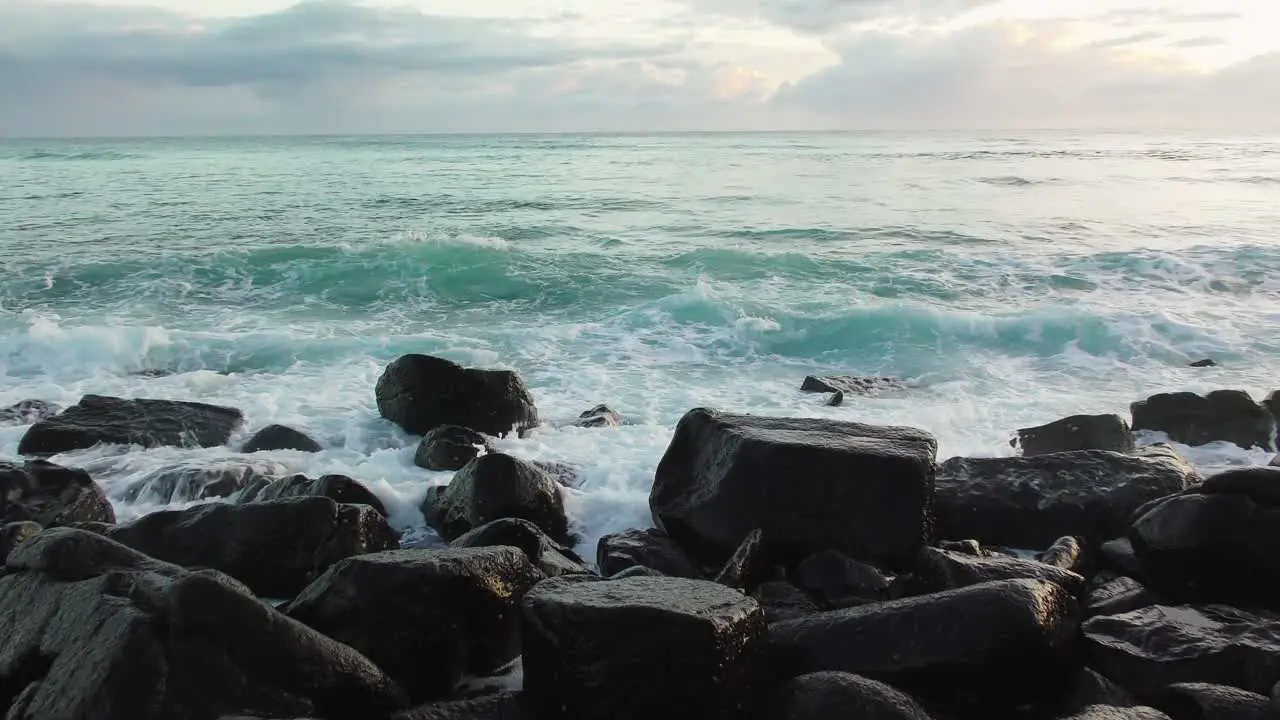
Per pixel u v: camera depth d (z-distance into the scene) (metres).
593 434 8.93
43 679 3.84
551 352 12.97
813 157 56.75
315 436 9.02
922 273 17.44
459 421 9.07
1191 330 13.31
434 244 19.00
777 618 5.08
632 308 15.26
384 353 12.66
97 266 17.00
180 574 4.43
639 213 26.66
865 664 4.28
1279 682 4.09
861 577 5.44
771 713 3.99
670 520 6.22
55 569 4.40
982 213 26.08
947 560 5.16
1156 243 20.14
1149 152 61.91
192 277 16.91
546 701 4.08
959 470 6.99
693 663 3.83
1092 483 6.70
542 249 19.56
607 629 3.91
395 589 4.48
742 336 13.80
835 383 11.31
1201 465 8.45
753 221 24.69
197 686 3.73
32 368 11.77
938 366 12.50
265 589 5.81
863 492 5.73
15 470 6.63
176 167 43.91
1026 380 11.79
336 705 4.04
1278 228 22.31
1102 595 5.40
